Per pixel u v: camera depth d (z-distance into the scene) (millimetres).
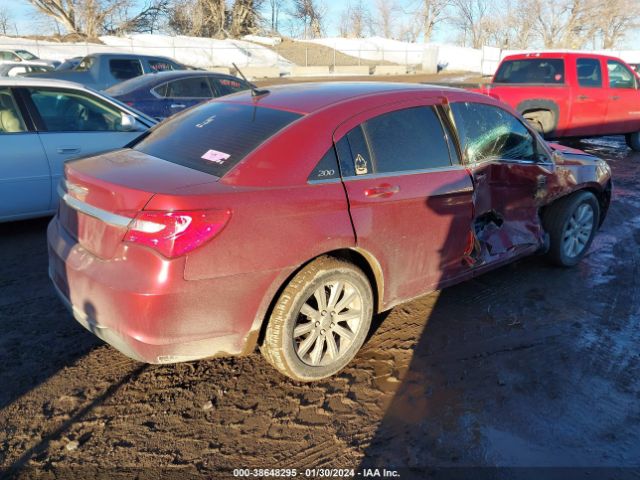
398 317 4090
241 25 52781
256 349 3658
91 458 2689
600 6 47844
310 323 3139
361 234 3178
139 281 2656
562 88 9953
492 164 4020
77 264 2963
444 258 3768
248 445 2803
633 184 8430
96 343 3648
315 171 3059
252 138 3141
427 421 2996
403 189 3389
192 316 2725
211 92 10312
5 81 5367
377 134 3387
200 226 2660
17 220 5566
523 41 52938
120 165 3193
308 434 2887
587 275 4922
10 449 2719
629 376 3430
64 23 43000
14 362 3402
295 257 2914
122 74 13461
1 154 5203
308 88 3787
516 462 2723
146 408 3049
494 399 3184
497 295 4473
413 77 32531
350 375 3387
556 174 4543
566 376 3414
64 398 3100
